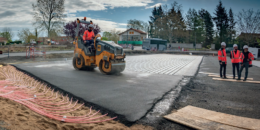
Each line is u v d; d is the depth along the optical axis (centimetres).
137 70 1027
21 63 1173
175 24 5938
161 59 1956
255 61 1966
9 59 1381
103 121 328
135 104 424
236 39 5725
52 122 292
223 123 332
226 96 528
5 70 829
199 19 6419
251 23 3834
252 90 607
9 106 324
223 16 5950
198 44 5978
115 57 792
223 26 5969
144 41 4212
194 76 866
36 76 721
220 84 697
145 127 313
